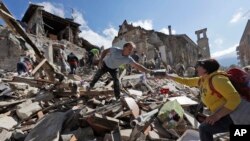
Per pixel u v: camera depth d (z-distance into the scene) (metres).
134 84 9.62
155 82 11.18
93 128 4.43
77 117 4.61
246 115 2.76
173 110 4.89
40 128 4.34
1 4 6.87
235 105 2.63
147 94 8.44
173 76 3.90
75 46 27.53
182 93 8.88
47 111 5.64
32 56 12.83
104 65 6.07
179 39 41.56
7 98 6.61
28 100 6.09
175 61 38.94
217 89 2.74
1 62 17.47
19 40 18.19
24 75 9.95
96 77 6.34
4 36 17.94
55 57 23.14
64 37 29.81
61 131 4.30
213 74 2.86
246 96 2.83
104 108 5.21
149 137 4.40
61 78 7.91
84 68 16.88
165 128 4.73
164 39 40.09
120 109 5.18
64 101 6.14
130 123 4.69
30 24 27.41
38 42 23.19
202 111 5.73
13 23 7.02
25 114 5.32
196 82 3.58
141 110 5.69
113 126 4.36
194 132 4.34
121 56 5.76
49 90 6.98
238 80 2.87
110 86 8.70
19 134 4.37
